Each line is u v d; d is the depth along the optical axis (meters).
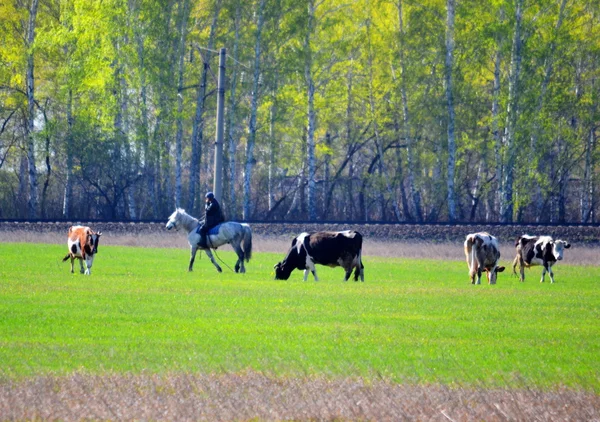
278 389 12.88
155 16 55.88
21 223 45.66
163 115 56.34
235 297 22.42
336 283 27.12
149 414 11.80
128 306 20.23
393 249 39.56
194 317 18.78
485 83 62.53
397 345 16.00
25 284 24.39
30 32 58.91
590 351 15.81
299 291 24.17
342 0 61.91
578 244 39.72
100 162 59.47
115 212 62.12
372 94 59.81
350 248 27.88
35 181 58.28
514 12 52.06
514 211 56.81
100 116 58.72
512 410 12.26
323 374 13.71
